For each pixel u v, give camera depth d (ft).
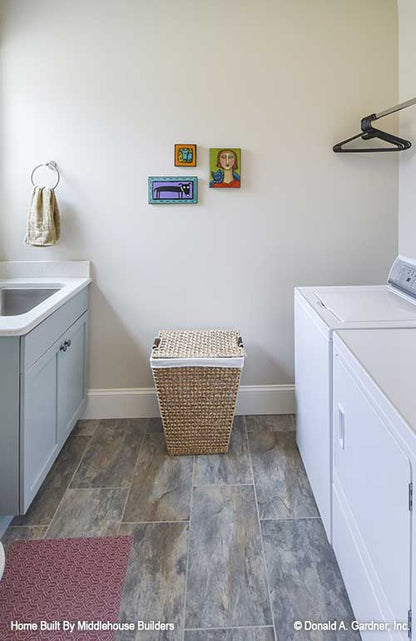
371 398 3.61
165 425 7.36
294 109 8.00
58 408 6.59
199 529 5.69
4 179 8.05
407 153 7.83
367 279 8.43
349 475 4.37
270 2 7.80
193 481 6.73
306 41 7.88
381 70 7.94
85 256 8.28
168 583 4.86
